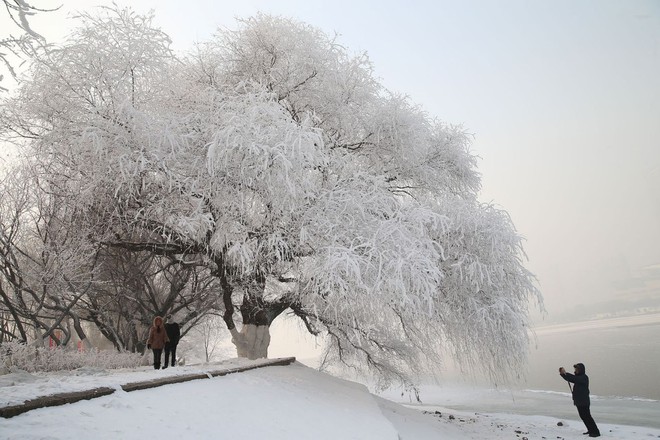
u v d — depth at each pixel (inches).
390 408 516.7
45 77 489.4
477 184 661.3
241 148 432.1
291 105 585.0
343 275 434.9
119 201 500.7
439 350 632.4
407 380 668.7
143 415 218.2
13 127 542.0
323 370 725.9
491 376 559.8
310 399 358.3
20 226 663.8
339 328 593.3
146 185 505.0
